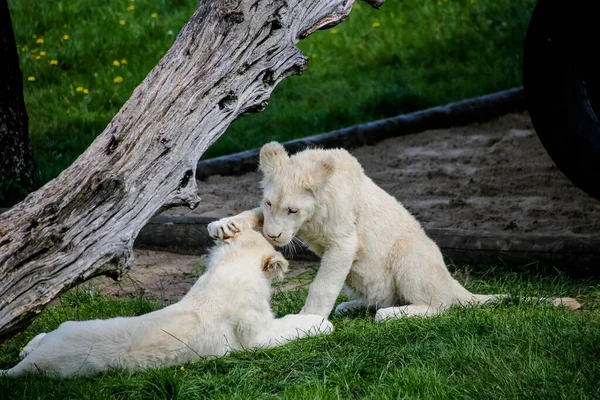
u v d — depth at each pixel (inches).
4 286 304.7
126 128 337.4
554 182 680.4
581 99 487.5
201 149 350.9
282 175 394.9
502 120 884.0
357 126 813.2
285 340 382.0
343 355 357.7
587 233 556.7
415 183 696.4
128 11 1053.8
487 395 317.1
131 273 518.6
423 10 1099.3
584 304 439.8
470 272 508.1
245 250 385.4
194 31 360.5
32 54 967.0
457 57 1021.8
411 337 375.6
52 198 318.0
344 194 410.6
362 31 1072.2
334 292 414.0
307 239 419.5
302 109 897.5
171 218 564.7
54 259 311.6
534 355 349.4
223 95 356.2
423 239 437.7
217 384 333.4
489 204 628.4
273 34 370.3
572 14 481.1
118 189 321.4
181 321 355.9
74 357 339.0
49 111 869.2
